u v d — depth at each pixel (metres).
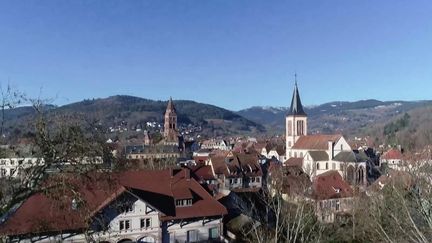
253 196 60.00
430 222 20.59
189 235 53.50
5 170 27.97
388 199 47.44
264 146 171.25
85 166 28.28
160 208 52.38
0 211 25.05
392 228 40.34
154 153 143.25
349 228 56.25
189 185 57.31
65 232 41.09
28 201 43.09
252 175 102.06
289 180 69.62
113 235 46.47
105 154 30.05
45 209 42.72
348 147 115.75
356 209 56.88
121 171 44.53
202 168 100.44
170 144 174.38
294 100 145.12
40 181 27.17
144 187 54.66
